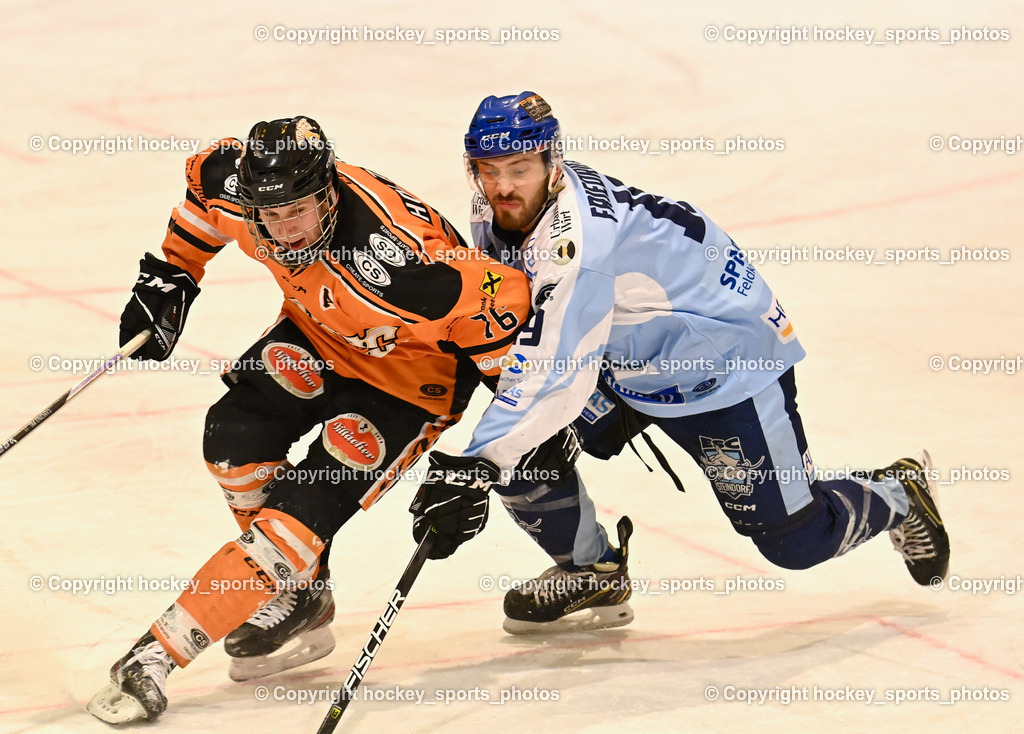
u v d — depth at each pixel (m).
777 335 10.66
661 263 10.00
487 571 12.77
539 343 9.27
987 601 11.83
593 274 9.33
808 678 10.29
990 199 25.36
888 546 13.34
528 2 37.44
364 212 9.38
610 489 14.57
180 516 13.54
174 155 27.67
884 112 30.23
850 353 18.69
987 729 9.38
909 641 11.02
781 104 30.84
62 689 9.84
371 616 11.77
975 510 13.72
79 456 14.95
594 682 10.27
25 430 10.57
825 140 28.58
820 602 12.01
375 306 9.30
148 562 12.47
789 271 22.08
